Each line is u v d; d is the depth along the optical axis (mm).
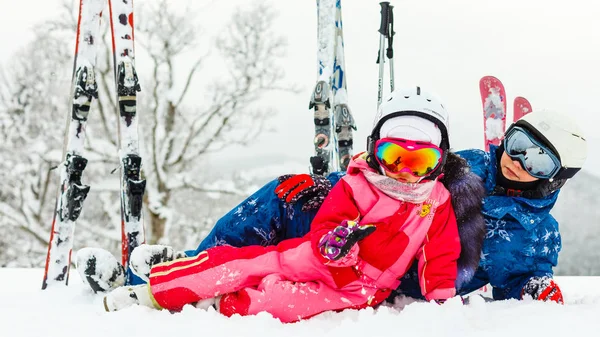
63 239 3217
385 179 2217
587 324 1812
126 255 3135
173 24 14672
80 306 2352
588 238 15203
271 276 2104
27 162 14430
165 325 1854
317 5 3650
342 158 3596
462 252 2318
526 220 2418
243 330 1811
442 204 2291
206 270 2090
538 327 1796
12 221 13969
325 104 3432
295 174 2641
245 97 15023
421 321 1836
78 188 3197
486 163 2584
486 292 3293
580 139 2361
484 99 3773
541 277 2438
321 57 3541
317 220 2193
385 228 2205
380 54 3645
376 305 2322
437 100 2287
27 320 1993
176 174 14391
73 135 3256
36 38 14406
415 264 2445
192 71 14844
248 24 15164
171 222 13852
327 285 2139
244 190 14453
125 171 3152
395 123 2219
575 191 15516
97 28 3336
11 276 3910
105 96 13578
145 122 14375
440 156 2168
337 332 1779
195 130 14773
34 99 14531
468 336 1743
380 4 3625
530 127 2369
